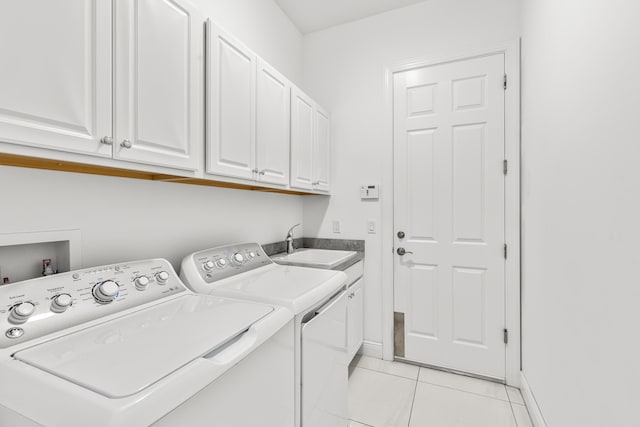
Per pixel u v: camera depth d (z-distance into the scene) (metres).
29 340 0.73
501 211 2.07
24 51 0.68
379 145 2.43
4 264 0.92
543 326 1.50
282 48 2.39
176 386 0.60
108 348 0.72
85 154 0.82
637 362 0.73
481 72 2.12
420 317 2.30
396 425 1.63
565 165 1.22
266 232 2.20
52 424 0.54
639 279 0.73
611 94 0.87
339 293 1.53
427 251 2.28
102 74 0.84
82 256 1.08
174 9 1.07
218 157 1.27
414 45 2.32
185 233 1.52
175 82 1.08
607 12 0.90
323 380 1.29
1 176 0.87
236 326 0.87
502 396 1.90
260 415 0.89
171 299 1.10
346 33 2.55
